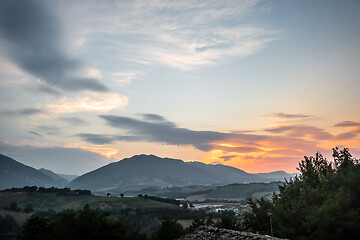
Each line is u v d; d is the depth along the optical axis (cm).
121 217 1716
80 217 1541
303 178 3688
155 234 2695
